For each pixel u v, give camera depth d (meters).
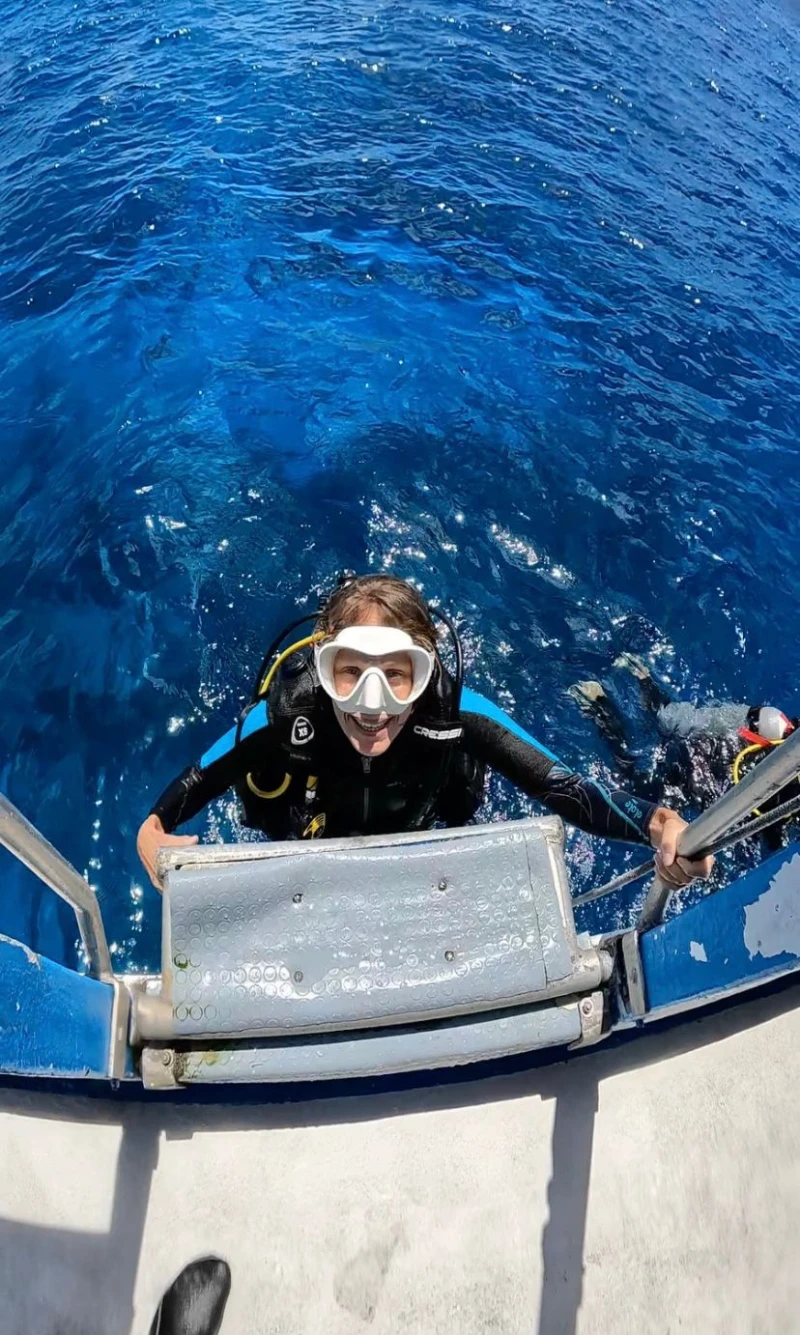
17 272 5.55
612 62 8.33
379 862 1.89
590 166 6.92
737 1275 1.87
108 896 3.12
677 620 4.09
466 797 2.64
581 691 3.83
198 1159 1.97
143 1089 2.04
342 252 5.72
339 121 6.90
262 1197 1.93
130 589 3.92
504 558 4.24
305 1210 1.92
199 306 5.29
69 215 5.93
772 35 10.27
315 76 7.32
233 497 4.29
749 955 1.75
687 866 1.68
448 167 6.57
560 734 3.71
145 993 1.97
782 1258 1.88
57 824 3.25
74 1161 1.95
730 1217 1.93
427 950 1.84
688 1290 1.86
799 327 5.84
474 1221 1.92
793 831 3.30
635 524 4.43
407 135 6.86
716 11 10.25
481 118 7.18
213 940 1.83
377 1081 2.08
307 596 3.99
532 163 6.78
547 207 6.38
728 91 8.59
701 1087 2.07
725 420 5.06
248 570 4.04
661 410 5.03
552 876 1.91
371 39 7.90
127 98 7.07
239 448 4.52
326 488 4.38
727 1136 2.01
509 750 2.19
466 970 1.83
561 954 1.85
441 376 5.00
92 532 4.11
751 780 1.31
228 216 5.91
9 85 7.46
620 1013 1.92
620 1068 2.10
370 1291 1.84
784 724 3.47
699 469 4.73
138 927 3.06
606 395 5.06
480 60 7.87
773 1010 2.17
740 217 6.82
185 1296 1.78
